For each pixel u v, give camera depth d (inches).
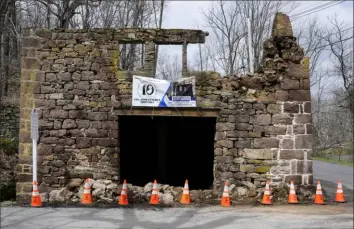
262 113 480.1
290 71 484.1
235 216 387.5
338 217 390.3
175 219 370.3
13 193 488.7
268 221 366.9
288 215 396.5
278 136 478.6
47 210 404.8
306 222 365.4
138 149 765.9
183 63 484.4
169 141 762.8
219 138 478.9
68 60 477.1
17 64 835.4
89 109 475.5
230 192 470.6
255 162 476.7
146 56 480.4
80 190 466.3
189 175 772.0
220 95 480.4
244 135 478.6
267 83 482.0
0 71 703.7
